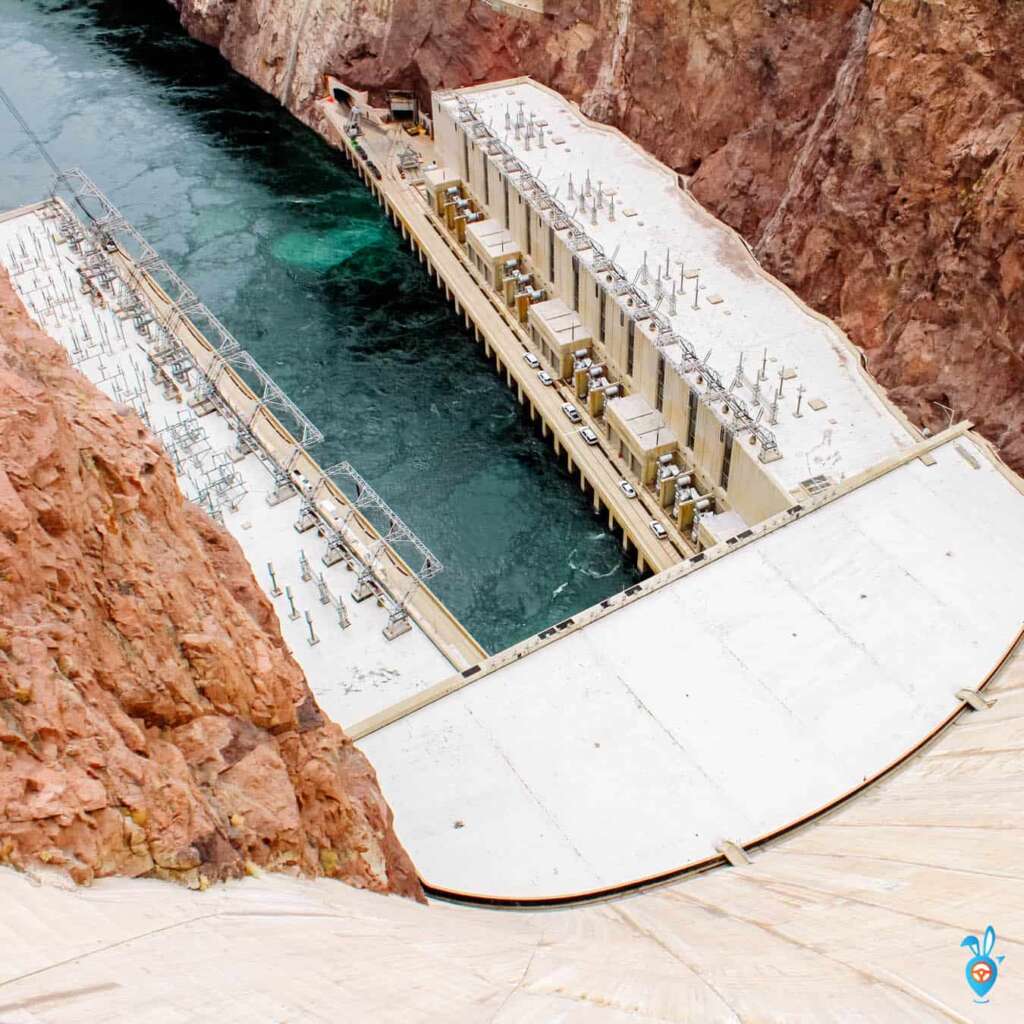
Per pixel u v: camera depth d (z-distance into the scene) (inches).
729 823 3073.3
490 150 6279.5
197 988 887.7
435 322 6397.6
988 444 4200.3
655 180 6087.6
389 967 1210.6
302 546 4431.6
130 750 1310.3
